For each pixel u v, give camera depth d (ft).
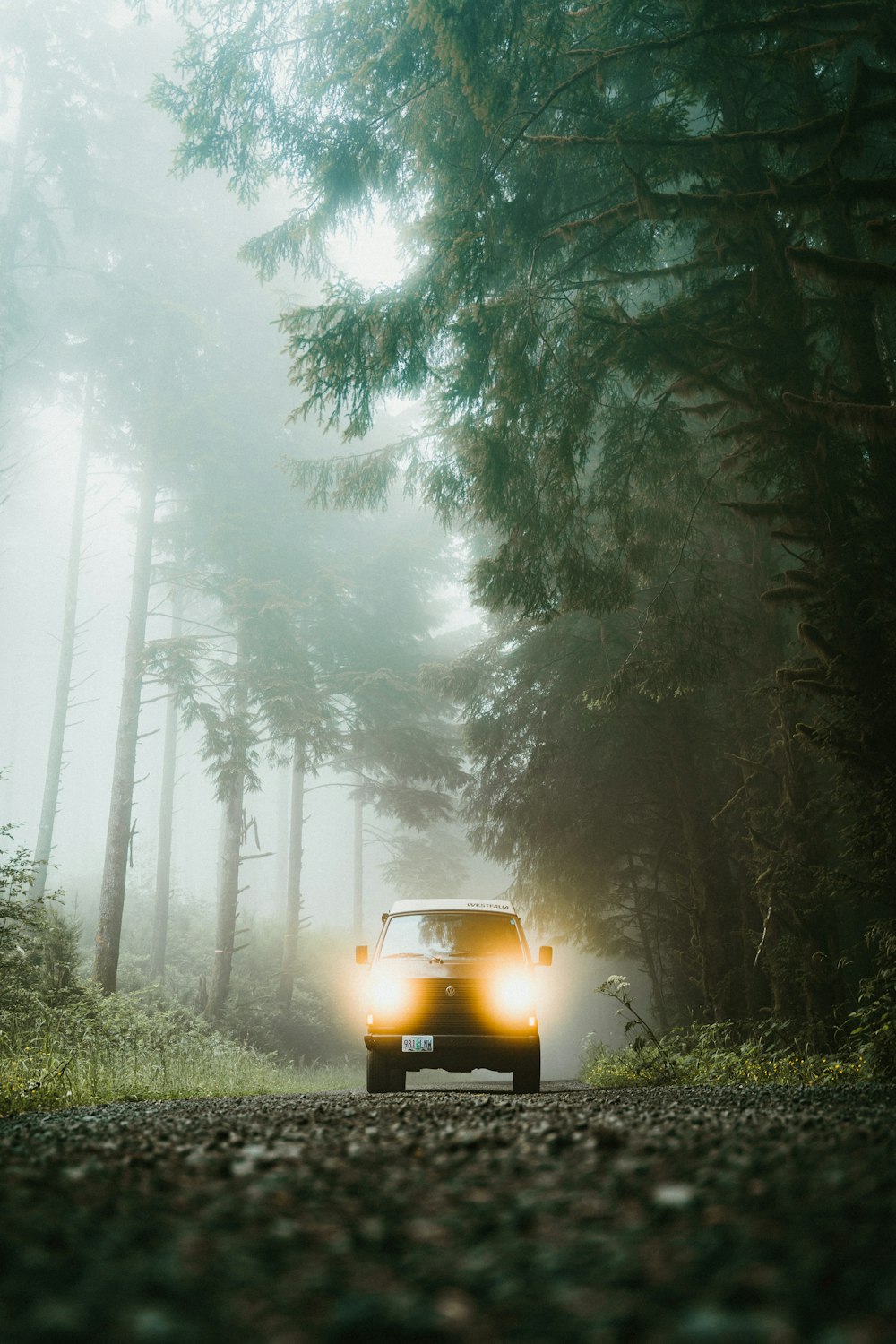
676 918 72.54
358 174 42.42
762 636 55.16
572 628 67.46
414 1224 7.64
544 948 35.94
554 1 36.22
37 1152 12.84
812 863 45.52
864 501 39.63
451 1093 32.58
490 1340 4.72
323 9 41.01
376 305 40.55
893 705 35.35
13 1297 5.29
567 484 43.55
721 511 50.70
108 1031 50.67
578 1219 7.64
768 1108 17.95
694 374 41.11
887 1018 31.81
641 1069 43.60
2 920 49.93
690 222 46.39
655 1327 4.73
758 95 44.62
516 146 42.55
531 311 42.63
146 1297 5.38
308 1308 5.33
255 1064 57.77
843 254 40.75
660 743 66.18
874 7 35.70
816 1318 4.84
